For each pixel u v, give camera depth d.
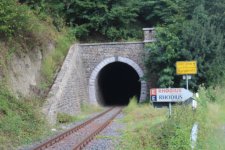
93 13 34.44
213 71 28.73
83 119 23.56
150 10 36.69
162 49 29.97
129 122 20.44
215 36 29.12
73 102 27.33
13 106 17.86
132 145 13.17
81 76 31.64
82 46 33.19
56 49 28.58
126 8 34.44
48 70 25.56
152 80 32.22
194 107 17.28
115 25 35.06
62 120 21.84
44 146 14.01
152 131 14.69
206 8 34.94
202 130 14.59
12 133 15.45
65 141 15.36
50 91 23.25
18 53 21.94
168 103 15.66
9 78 19.89
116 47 33.12
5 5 20.53
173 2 35.16
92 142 14.80
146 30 32.53
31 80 22.75
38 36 24.95
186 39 29.06
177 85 29.58
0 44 20.53
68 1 34.31
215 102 24.17
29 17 22.33
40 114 19.23
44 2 31.38
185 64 20.98
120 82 47.62
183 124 14.20
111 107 35.19
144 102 31.28
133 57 32.84
